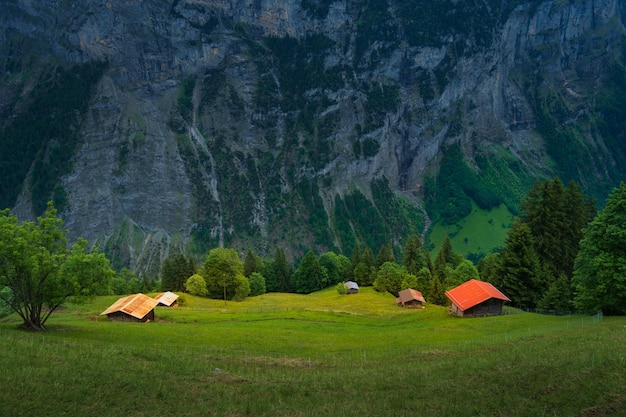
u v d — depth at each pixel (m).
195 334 61.59
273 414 28.38
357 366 41.19
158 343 54.03
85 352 40.28
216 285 125.44
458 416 26.48
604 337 40.50
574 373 29.98
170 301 102.88
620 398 25.27
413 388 32.16
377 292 132.12
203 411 28.80
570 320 60.00
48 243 57.31
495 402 27.75
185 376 35.84
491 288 81.06
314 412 28.34
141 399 30.41
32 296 56.56
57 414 27.27
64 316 80.25
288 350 52.69
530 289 84.88
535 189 94.81
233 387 33.66
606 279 58.31
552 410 25.42
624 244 58.00
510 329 61.06
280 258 165.62
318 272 158.12
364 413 27.88
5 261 55.25
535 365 33.41
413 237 149.12
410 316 87.62
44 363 35.50
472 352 43.44
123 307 76.19
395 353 46.69
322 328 74.62
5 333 47.22
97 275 59.31
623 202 58.47
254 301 125.62
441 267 125.69
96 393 30.58
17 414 26.61
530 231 89.19
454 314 81.88
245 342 57.16
